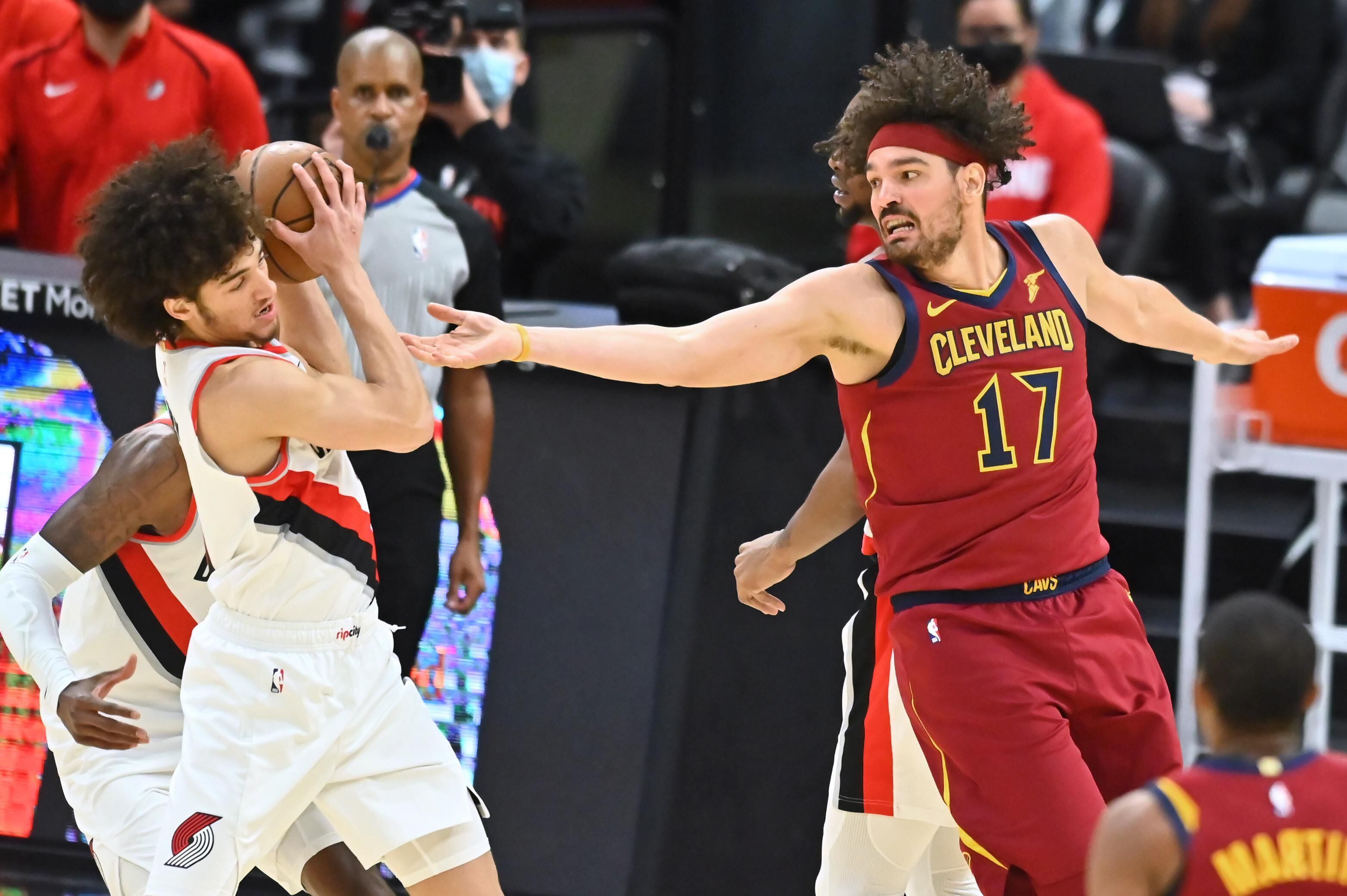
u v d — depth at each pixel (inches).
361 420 381.4
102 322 546.0
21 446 573.3
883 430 419.2
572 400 577.0
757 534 571.5
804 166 930.1
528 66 765.3
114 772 418.9
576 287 896.9
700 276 569.6
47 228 682.8
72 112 669.9
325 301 427.8
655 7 934.4
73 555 414.0
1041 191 754.2
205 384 376.2
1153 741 422.9
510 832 553.3
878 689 453.1
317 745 392.8
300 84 1023.6
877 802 452.8
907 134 409.1
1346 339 615.2
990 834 411.2
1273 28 999.6
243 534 386.9
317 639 395.2
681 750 550.6
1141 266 861.8
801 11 914.7
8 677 563.5
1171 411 890.7
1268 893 305.0
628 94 905.5
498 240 692.7
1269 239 968.9
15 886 547.2
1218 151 974.4
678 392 572.4
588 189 903.7
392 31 543.2
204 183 370.3
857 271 418.3
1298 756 313.9
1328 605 639.1
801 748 566.3
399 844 400.8
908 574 426.3
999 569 416.2
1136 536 808.3
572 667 561.3
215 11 1124.5
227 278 373.7
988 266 423.2
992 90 426.0
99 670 430.9
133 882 409.1
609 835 548.7
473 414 544.4
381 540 526.0
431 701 563.8
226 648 393.7
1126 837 310.7
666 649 555.8
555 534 570.6
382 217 525.3
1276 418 630.5
